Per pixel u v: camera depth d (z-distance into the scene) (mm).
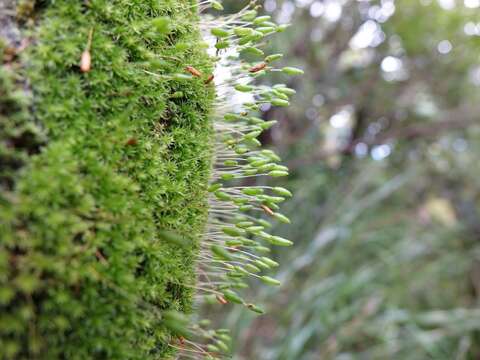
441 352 181
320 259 191
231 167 62
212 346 52
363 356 167
